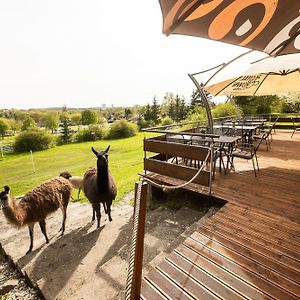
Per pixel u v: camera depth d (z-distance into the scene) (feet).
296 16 5.82
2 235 16.75
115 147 84.17
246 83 22.04
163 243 11.93
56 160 71.15
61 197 16.11
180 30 5.42
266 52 7.66
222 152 18.61
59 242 14.82
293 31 6.57
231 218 10.85
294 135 33.06
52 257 13.20
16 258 13.71
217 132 24.21
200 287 6.91
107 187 15.66
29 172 54.54
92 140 127.95
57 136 128.57
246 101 73.61
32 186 33.35
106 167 15.28
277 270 7.46
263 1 4.96
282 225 10.11
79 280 10.41
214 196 13.43
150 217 15.26
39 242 15.30
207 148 13.55
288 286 6.81
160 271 7.60
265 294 6.57
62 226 16.34
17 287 11.84
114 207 20.68
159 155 20.04
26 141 108.27
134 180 28.76
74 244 14.11
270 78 21.89
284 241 8.96
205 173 13.71
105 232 14.83
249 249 8.55
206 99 20.39
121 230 14.89
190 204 16.29
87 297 8.63
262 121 30.50
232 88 22.85
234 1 4.66
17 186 33.76
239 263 7.85
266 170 18.20
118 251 12.10
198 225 11.97
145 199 5.18
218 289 6.82
